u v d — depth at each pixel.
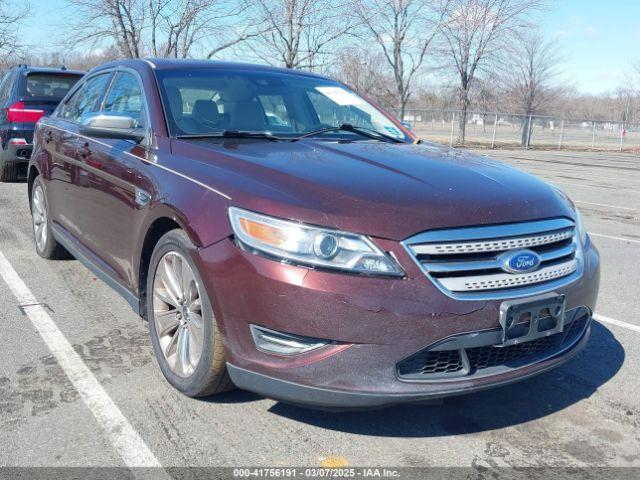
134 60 4.76
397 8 28.31
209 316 3.07
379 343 2.75
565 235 3.27
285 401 2.91
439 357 2.87
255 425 3.20
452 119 31.86
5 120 10.11
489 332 2.87
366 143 4.06
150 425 3.17
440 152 4.00
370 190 3.00
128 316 4.65
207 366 3.13
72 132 5.04
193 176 3.37
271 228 2.86
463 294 2.84
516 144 33.66
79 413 3.26
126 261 3.97
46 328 4.38
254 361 2.91
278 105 4.48
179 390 3.41
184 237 3.25
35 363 3.82
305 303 2.75
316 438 3.10
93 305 4.86
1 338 4.19
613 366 4.07
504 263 2.94
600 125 40.09
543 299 3.01
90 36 16.48
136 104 4.33
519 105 41.66
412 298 2.75
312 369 2.79
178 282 3.41
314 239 2.78
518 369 3.04
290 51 16.39
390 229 2.80
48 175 5.53
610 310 5.25
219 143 3.76
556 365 3.20
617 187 14.60
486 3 31.30
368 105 5.00
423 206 2.93
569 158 25.75
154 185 3.58
